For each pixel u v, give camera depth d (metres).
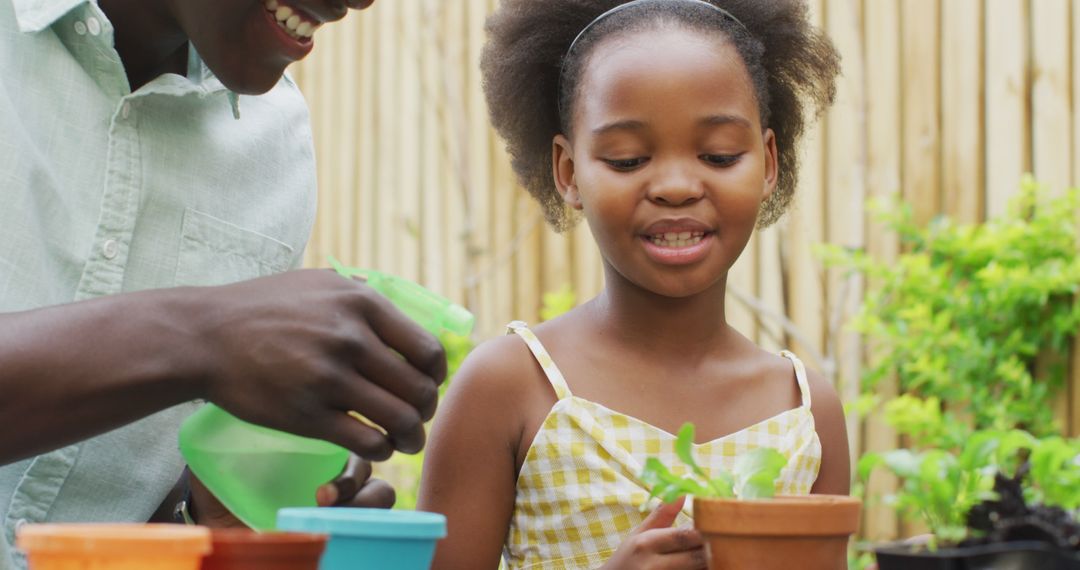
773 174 1.84
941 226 3.47
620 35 1.73
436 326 1.27
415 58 4.61
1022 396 3.48
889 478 3.53
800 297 3.73
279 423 1.07
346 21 4.79
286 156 1.91
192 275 1.72
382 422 1.08
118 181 1.63
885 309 3.61
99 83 1.63
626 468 1.67
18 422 1.05
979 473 1.47
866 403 3.40
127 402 1.06
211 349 1.07
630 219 1.66
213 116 1.79
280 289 1.09
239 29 1.51
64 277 1.58
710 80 1.66
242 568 0.92
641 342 1.76
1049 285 3.31
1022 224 3.35
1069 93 3.36
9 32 1.55
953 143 3.53
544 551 1.69
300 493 1.29
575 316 1.82
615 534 1.66
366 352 1.07
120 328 1.07
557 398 1.72
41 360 1.04
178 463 1.70
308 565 0.94
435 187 4.54
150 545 0.86
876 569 1.46
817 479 1.81
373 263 4.70
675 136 1.64
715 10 1.78
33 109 1.56
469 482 1.70
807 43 2.03
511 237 4.36
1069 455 1.45
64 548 0.86
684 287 1.66
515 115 2.01
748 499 1.17
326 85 4.85
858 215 3.65
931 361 3.53
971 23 3.50
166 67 1.76
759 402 1.78
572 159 1.83
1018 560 1.27
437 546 1.69
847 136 3.67
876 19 3.64
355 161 4.77
